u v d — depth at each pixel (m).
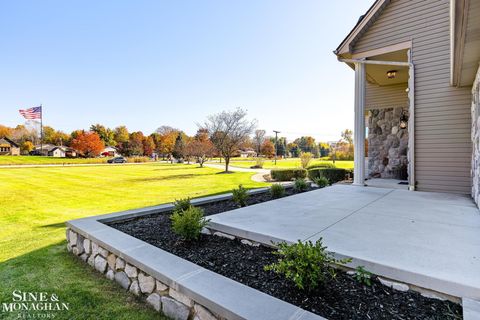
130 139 48.81
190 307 1.60
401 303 1.54
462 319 1.37
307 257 1.66
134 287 2.07
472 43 2.90
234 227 2.72
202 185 10.69
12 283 2.28
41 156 41.03
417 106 5.13
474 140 4.07
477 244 2.18
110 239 2.50
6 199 7.48
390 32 5.41
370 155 8.16
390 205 3.80
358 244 2.19
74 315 1.81
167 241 2.68
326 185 6.25
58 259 2.83
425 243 2.21
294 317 1.28
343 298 1.59
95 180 12.91
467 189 4.68
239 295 1.50
